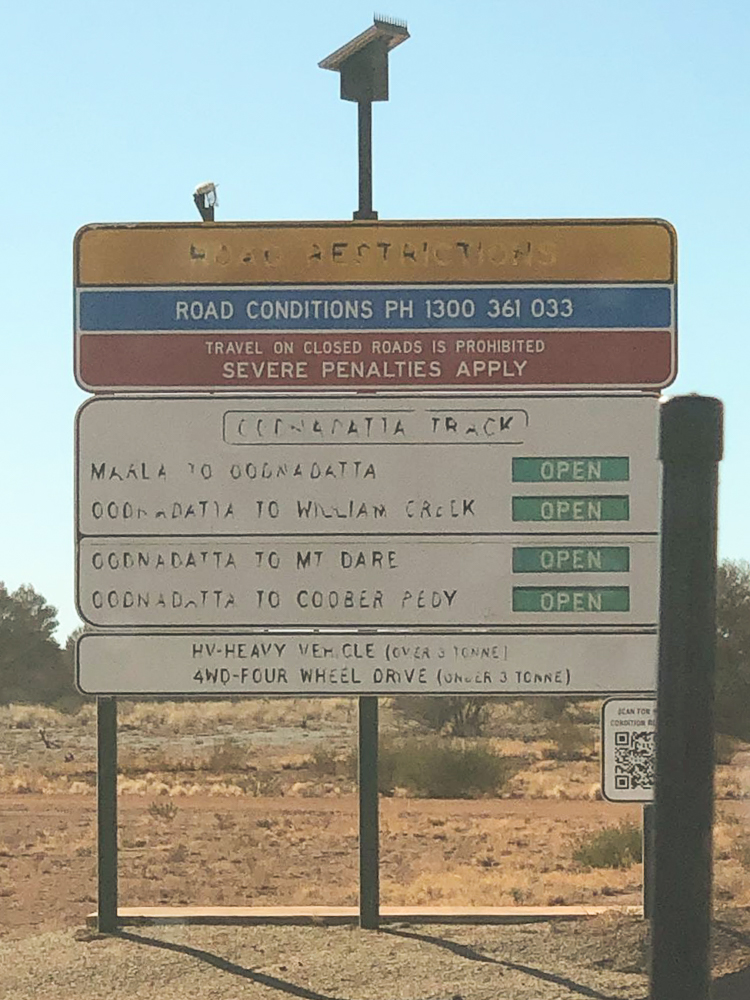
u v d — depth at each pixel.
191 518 10.91
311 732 51.53
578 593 10.83
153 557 10.91
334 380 10.97
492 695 10.81
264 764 38.09
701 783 3.59
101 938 10.79
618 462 10.84
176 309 10.99
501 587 10.85
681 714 3.60
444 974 9.42
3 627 71.50
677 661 3.62
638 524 10.81
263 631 10.86
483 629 10.84
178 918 11.31
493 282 10.96
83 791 31.14
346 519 10.90
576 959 9.75
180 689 10.84
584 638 10.79
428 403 10.89
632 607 10.80
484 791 30.91
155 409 10.95
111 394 10.98
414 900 14.53
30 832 22.89
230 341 10.98
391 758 32.66
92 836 22.45
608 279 10.93
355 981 9.31
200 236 11.02
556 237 10.95
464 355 10.95
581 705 57.88
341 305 10.98
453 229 10.98
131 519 10.92
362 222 11.01
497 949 10.09
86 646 10.86
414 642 10.83
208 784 32.62
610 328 10.91
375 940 10.53
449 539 10.88
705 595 3.62
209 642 10.85
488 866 18.89
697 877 3.57
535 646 10.80
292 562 10.91
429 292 10.98
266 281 11.00
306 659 10.84
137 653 10.86
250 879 17.67
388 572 10.88
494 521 10.88
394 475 10.89
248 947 10.37
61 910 15.27
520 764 39.09
